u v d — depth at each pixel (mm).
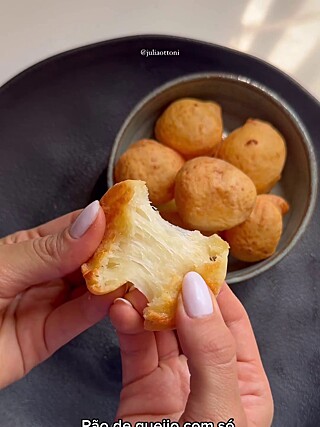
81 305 209
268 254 231
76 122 266
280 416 237
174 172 231
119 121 268
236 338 218
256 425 203
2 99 267
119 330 191
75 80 271
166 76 273
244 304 247
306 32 289
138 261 174
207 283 170
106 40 276
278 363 242
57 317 215
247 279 235
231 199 216
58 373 236
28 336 217
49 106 268
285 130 250
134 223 172
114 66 273
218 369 163
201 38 286
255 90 247
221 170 220
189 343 162
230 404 165
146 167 229
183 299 164
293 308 247
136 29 286
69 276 226
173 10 289
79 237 177
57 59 272
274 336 245
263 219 226
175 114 241
